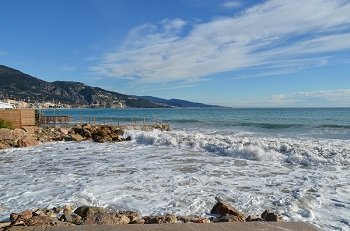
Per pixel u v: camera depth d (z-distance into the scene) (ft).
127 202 29.40
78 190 33.47
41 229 16.58
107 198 30.68
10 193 32.89
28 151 69.26
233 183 36.50
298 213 25.93
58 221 21.17
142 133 91.66
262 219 22.94
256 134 99.25
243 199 30.07
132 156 59.16
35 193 32.65
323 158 49.06
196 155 59.11
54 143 85.81
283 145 57.88
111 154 62.49
